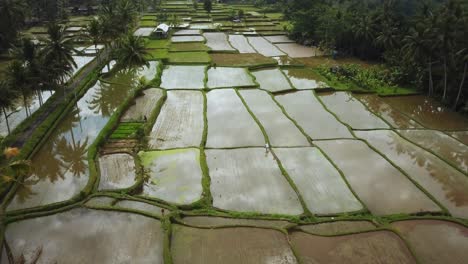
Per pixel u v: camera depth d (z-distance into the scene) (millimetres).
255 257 26203
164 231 28125
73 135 44406
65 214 30188
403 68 63938
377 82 63469
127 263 25406
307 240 28078
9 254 25984
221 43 92625
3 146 37812
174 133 44281
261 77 67125
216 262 25703
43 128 43469
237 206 31766
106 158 38688
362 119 50719
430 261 26375
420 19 63531
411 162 39875
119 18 76000
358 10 88000
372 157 40344
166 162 37969
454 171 38250
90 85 59875
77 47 83625
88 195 32469
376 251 27047
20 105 53281
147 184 34469
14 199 32188
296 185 34688
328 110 52625
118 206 31078
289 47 91438
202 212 30719
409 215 31062
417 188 35062
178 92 57750
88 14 120625
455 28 52625
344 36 83375
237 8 144750
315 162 38688
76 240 27406
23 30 93750
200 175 35938
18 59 47750
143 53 61594
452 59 52969
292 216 30234
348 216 30672
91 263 25297
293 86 61719
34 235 27844
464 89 54438
